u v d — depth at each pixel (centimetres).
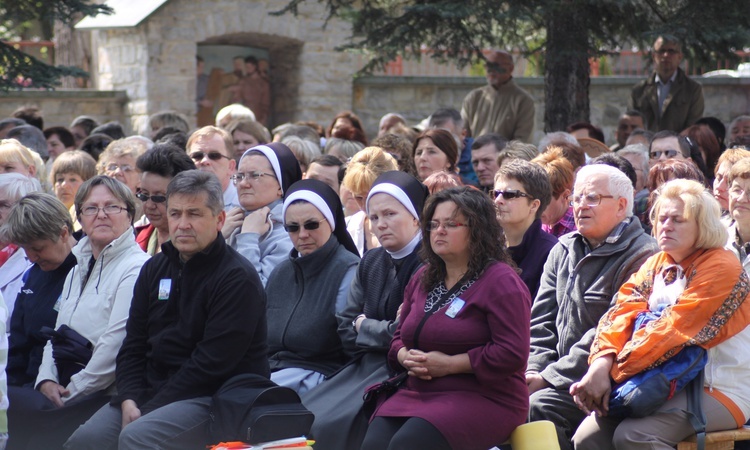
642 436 626
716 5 1295
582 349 686
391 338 704
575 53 1349
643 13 1366
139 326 717
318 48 2164
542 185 767
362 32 1483
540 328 733
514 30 1434
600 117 2233
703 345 632
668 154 1009
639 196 912
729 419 642
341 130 1395
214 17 2097
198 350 680
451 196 649
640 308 660
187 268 697
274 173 857
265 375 701
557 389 695
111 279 762
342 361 761
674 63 1535
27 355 799
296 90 2173
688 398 636
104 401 738
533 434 629
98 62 2239
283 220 786
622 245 697
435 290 659
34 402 736
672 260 660
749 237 713
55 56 2392
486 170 1073
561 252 736
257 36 2136
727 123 2250
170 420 657
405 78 2198
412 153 1052
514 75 2436
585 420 669
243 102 2191
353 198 927
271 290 788
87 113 2119
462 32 1395
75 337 752
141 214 999
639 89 1585
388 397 664
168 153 845
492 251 646
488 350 620
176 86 2095
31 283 809
